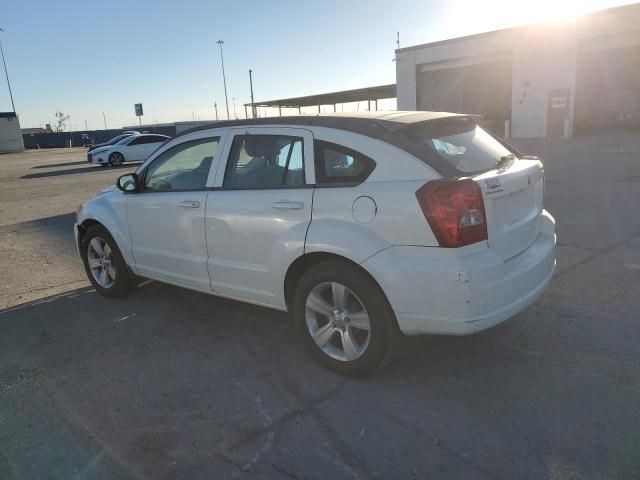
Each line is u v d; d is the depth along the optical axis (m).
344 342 3.48
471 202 3.02
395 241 3.13
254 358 3.90
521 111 26.56
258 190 3.82
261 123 3.95
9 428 3.12
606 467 2.56
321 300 3.58
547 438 2.80
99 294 5.48
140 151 25.16
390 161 3.23
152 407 3.29
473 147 3.59
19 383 3.66
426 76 30.83
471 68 29.28
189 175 4.42
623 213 7.84
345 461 2.71
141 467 2.73
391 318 3.27
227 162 4.09
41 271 6.57
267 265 3.79
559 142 21.55
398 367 3.64
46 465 2.77
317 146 3.55
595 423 2.91
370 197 3.21
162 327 4.55
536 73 25.66
